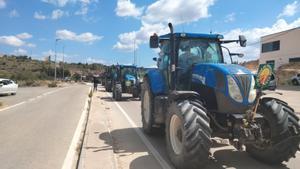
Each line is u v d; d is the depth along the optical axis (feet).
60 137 32.58
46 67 323.57
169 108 22.98
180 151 20.98
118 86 75.82
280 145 21.45
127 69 81.20
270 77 20.25
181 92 22.36
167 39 28.94
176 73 26.78
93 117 45.55
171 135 22.76
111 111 53.47
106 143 29.25
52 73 312.29
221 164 23.03
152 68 32.37
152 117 30.89
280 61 184.65
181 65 26.84
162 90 29.66
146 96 33.40
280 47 184.85
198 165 20.31
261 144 22.04
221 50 28.04
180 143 21.58
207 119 20.44
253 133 20.61
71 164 23.54
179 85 26.61
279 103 22.49
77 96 94.38
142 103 34.50
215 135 22.84
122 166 22.79
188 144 19.85
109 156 24.97
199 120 20.15
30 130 36.42
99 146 28.17
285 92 100.63
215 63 25.18
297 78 134.51
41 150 27.43
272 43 191.52
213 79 23.12
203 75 24.12
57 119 45.16
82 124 40.86
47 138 32.09
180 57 26.94
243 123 20.76
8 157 25.27
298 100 74.18
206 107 23.57
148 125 31.78
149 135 32.76
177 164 21.50
